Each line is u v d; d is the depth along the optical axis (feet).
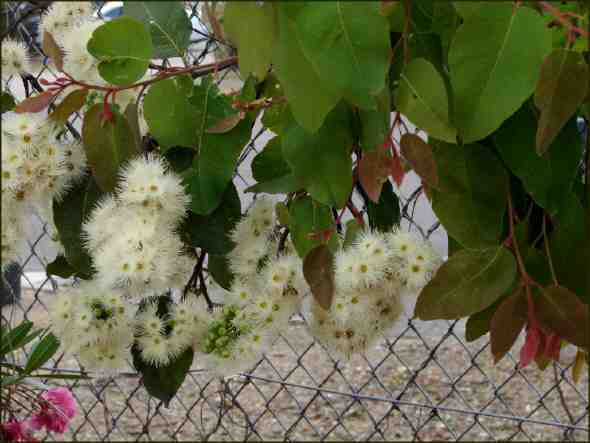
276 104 3.23
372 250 2.96
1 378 4.20
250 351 3.39
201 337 3.53
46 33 3.15
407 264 3.00
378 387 9.06
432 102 2.68
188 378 8.96
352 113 2.94
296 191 3.34
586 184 3.23
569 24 2.49
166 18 3.10
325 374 9.36
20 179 3.16
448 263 2.79
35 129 3.14
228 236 3.43
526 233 3.11
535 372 9.23
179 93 3.19
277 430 8.13
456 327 9.98
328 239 2.96
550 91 2.50
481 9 2.49
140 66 3.02
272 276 3.24
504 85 2.53
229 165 3.27
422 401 8.70
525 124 2.97
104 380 6.43
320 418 8.45
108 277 3.04
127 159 3.22
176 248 3.21
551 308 2.68
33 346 4.54
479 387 8.97
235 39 2.34
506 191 3.00
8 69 3.58
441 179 2.99
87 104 3.42
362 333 3.27
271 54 2.44
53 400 4.56
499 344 2.71
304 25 2.31
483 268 2.80
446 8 2.95
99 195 3.47
